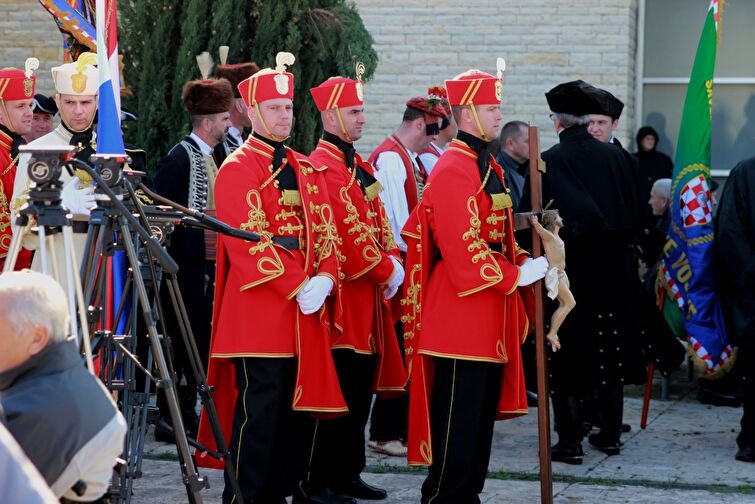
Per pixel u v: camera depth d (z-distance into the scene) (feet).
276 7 68.74
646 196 93.97
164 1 69.31
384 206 53.78
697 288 63.26
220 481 54.19
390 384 49.21
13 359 26.89
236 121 62.49
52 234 32.99
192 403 59.77
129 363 37.27
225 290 43.91
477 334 43.50
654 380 78.18
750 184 57.52
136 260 33.86
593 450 59.06
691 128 63.98
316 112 71.20
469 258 42.96
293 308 42.80
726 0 98.43
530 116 95.86
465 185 43.52
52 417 26.45
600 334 55.31
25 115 52.75
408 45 96.68
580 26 94.79
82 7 57.52
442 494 44.21
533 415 68.59
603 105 56.18
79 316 34.35
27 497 19.21
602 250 55.36
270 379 42.50
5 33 96.12
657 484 52.60
